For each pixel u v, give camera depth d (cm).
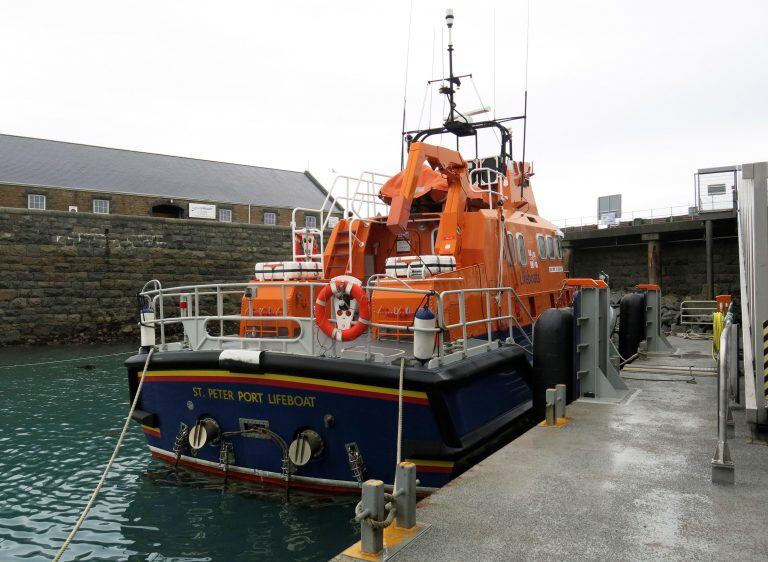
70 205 3150
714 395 635
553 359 606
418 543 284
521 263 779
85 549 495
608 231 2245
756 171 441
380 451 515
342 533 498
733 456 411
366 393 501
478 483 362
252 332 642
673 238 2183
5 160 3158
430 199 738
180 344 642
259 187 4150
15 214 1886
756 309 445
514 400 659
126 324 2088
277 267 640
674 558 265
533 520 307
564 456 415
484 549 276
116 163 3622
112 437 862
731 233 2052
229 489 580
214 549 482
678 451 426
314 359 507
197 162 4125
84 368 1490
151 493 603
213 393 568
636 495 340
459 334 621
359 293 509
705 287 1923
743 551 271
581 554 270
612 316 856
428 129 866
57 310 1955
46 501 605
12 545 505
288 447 538
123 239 2098
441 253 664
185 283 2244
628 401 604
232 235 2378
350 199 703
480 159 864
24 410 1034
